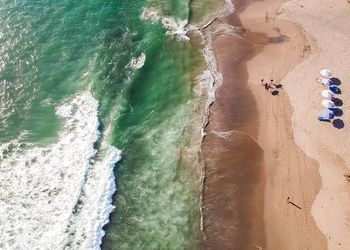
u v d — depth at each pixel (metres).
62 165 32.28
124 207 30.39
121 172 32.38
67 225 28.88
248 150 33.62
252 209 30.16
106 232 28.94
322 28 43.91
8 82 38.09
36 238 28.16
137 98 37.62
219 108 36.84
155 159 33.28
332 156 33.00
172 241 28.67
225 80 39.25
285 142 34.03
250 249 28.20
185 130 35.25
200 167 32.72
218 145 34.03
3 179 31.25
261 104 36.88
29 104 36.56
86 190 30.95
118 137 34.50
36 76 38.75
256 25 44.97
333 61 40.22
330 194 30.72
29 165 32.19
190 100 37.56
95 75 39.16
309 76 38.81
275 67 40.00
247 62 40.88
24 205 29.84
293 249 28.08
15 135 34.19
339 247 28.05
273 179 31.75
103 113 36.12
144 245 28.45
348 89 37.53
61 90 37.75
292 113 35.97
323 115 35.19
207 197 30.95
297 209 29.95
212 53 42.09
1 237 28.11
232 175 32.16
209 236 28.86
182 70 40.38
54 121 35.34
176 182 31.89
